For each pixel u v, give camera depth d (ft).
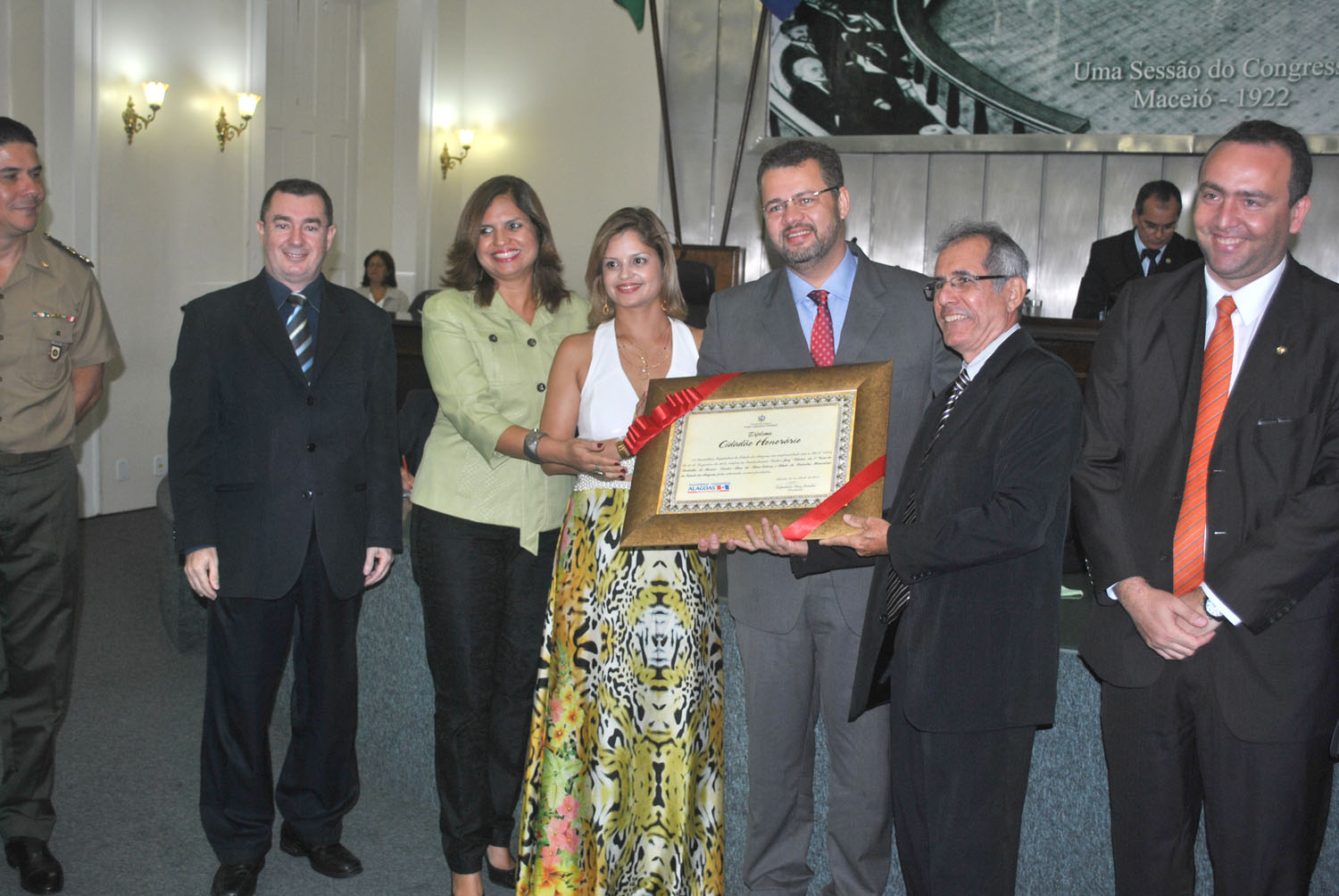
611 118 27.17
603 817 7.22
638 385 7.40
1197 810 6.31
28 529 8.11
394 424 8.40
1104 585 6.16
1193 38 20.94
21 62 19.42
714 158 25.39
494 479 7.91
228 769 8.07
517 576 8.13
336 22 27.48
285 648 8.13
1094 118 21.76
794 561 6.78
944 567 5.96
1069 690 7.48
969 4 22.44
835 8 23.59
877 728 6.95
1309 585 5.69
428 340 7.94
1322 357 5.78
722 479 6.48
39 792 8.41
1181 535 6.01
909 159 23.50
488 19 28.53
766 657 7.08
